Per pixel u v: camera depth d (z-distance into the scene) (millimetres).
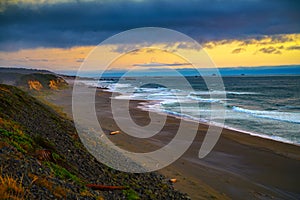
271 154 14781
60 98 37438
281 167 12734
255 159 13859
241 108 34875
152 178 9938
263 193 9914
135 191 8148
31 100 17188
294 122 25125
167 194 8719
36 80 50031
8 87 17047
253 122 25000
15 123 9391
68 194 5410
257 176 11555
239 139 17953
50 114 15555
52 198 4938
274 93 60750
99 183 7758
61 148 9578
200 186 10016
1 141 6441
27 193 4684
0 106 11211
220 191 9789
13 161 5617
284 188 10422
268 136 19219
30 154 6934
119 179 8828
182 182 10203
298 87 77312
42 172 5809
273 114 30422
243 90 71312
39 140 8539
